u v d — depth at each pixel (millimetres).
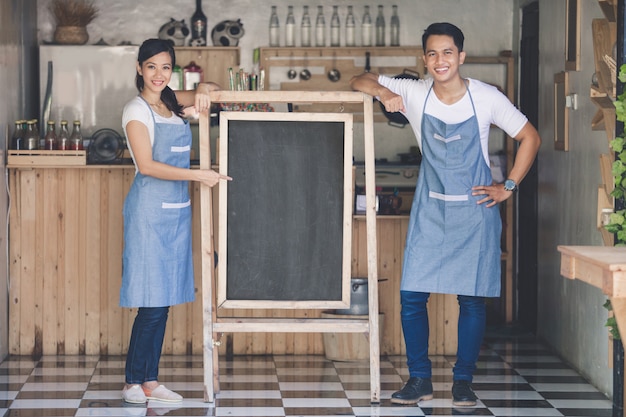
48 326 6566
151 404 5258
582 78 6145
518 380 5977
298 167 5316
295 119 5309
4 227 6422
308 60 8500
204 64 8352
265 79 8477
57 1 8008
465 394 5309
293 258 5316
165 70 5211
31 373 6000
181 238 5293
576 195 6293
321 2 8508
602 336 5691
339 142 5324
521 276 8164
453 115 5207
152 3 8430
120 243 6562
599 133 5781
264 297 5309
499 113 5234
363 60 8531
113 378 5887
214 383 5508
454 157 5211
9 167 6453
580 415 5145
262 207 5309
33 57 7879
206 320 5258
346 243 5309
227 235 5305
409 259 5305
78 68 7863
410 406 5281
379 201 6766
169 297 5234
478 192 5191
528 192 7961
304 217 5316
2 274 6383
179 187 5266
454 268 5227
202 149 5277
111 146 6773
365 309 6543
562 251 3893
